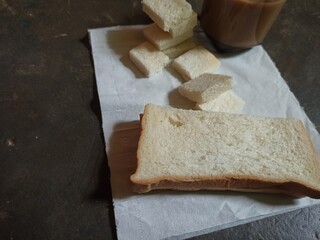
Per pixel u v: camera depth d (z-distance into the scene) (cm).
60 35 23
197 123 19
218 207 17
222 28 21
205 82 20
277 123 19
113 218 16
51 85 20
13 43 22
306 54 24
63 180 17
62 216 16
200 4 26
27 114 19
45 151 18
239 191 18
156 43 22
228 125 19
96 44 22
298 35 25
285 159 18
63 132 19
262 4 19
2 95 19
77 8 24
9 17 23
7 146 18
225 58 23
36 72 21
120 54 22
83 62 22
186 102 21
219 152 18
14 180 17
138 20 24
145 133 18
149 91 21
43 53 22
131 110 20
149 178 16
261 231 17
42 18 23
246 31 21
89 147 18
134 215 16
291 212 17
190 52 22
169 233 16
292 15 26
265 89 22
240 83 22
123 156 18
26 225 16
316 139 20
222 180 17
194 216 17
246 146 18
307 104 22
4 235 15
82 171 17
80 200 17
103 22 24
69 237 16
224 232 16
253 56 23
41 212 16
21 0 24
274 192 18
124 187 17
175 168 17
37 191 17
